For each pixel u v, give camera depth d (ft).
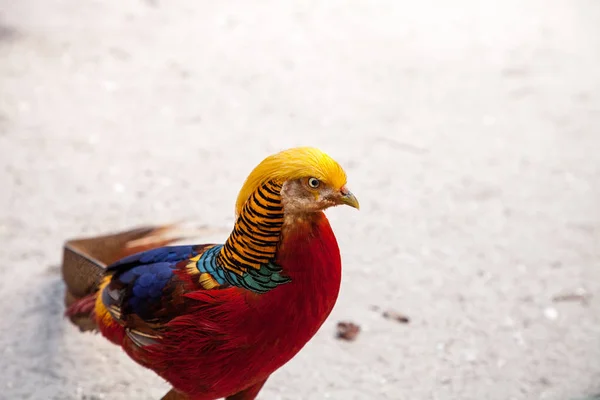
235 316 13.35
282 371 18.95
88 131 30.07
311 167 12.25
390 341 20.08
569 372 19.26
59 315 20.42
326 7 45.85
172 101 33.12
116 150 28.84
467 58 39.55
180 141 29.84
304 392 18.34
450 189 27.61
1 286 21.35
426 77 37.19
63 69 35.17
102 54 37.01
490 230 25.26
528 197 27.35
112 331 16.10
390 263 23.31
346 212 25.95
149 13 42.63
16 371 18.60
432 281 22.57
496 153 30.40
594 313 21.42
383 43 41.01
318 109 33.32
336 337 20.16
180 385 15.02
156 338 14.58
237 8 44.60
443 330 20.57
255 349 13.61
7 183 26.17
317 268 13.03
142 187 26.50
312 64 37.86
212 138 30.25
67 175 26.91
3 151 28.09
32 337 19.66
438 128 32.24
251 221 12.82
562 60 39.68
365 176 28.14
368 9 45.98
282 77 36.22
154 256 15.21
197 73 35.91
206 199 25.95
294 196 12.44
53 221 24.30
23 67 34.99
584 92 36.14
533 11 46.70
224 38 40.22
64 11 41.83
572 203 27.04
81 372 18.70
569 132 32.37
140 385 18.42
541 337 20.45
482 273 23.03
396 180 28.02
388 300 21.66
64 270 18.44
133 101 32.83
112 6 43.21
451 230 25.18
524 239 24.82
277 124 31.76
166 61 36.91
